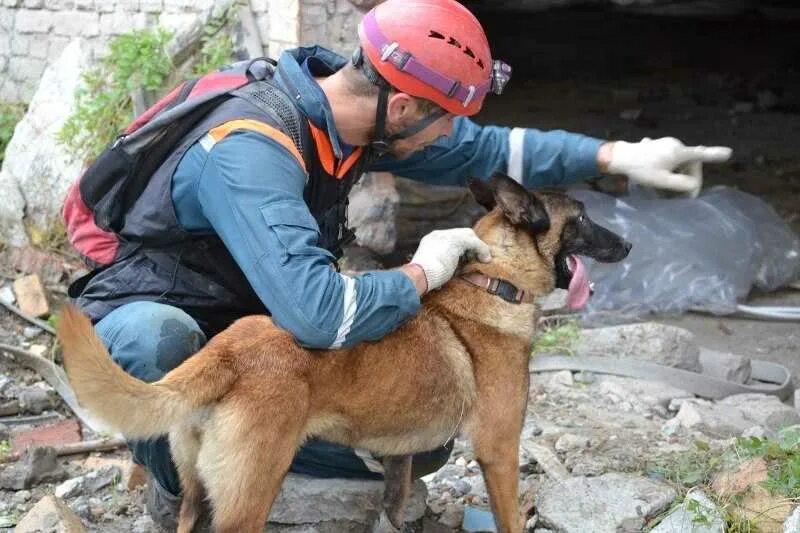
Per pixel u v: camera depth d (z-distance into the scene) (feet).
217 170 10.64
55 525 11.96
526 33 54.34
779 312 22.84
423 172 13.61
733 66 46.70
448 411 11.84
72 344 9.80
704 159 13.01
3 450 15.14
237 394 10.43
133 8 24.20
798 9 55.42
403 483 12.41
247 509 10.51
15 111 25.41
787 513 12.46
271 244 10.32
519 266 12.50
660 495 13.08
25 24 25.31
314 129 11.21
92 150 21.59
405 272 11.07
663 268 23.17
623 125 37.70
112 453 15.53
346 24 21.84
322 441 12.60
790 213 28.04
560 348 19.54
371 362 11.20
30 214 21.74
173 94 11.86
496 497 12.29
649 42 52.03
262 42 22.50
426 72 10.89
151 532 13.08
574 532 12.61
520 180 13.53
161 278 11.63
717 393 18.63
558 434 16.02
